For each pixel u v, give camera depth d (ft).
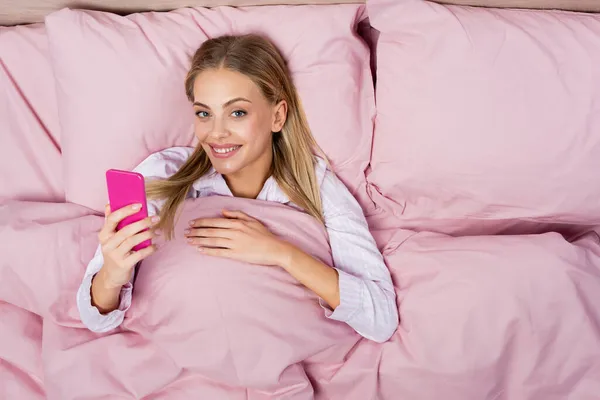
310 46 3.35
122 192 2.37
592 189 3.17
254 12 3.42
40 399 3.02
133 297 2.97
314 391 3.11
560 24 3.24
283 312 2.85
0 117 3.56
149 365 2.91
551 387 2.89
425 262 3.18
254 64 2.91
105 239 2.45
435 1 3.47
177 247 2.91
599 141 3.09
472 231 3.55
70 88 3.29
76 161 3.36
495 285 2.95
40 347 3.13
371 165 3.56
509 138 3.11
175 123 3.39
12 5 3.56
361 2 3.56
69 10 3.30
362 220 3.39
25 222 3.23
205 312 2.77
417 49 3.26
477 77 3.14
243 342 2.77
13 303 3.16
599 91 3.11
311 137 3.43
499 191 3.24
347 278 2.97
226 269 2.82
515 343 2.91
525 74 3.12
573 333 2.89
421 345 2.95
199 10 3.47
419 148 3.26
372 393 2.97
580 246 3.21
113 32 3.30
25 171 3.57
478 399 2.90
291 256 2.88
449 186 3.32
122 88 3.26
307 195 3.32
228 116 2.89
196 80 2.89
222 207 3.06
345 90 3.40
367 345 3.09
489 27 3.20
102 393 2.85
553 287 2.94
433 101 3.19
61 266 3.13
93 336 3.06
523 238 3.16
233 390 2.88
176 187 3.13
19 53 3.59
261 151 3.06
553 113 3.10
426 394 2.93
